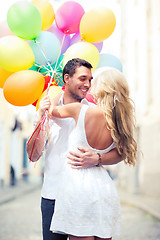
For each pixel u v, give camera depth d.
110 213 2.36
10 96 2.70
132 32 15.34
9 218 8.51
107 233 2.32
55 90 2.76
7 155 18.70
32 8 2.74
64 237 2.59
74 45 2.88
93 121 2.38
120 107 2.42
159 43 13.37
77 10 2.98
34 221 8.05
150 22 13.88
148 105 14.09
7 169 18.69
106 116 2.39
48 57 2.90
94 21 2.90
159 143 13.32
